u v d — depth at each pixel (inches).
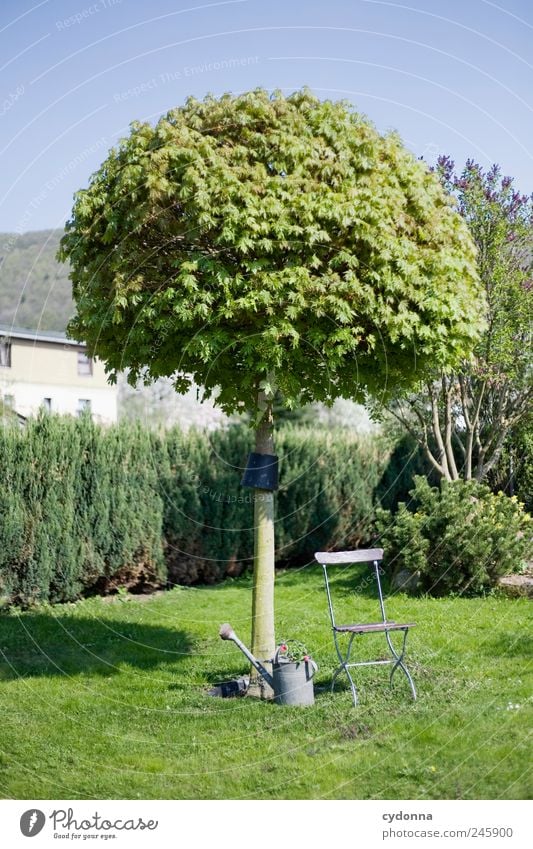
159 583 395.2
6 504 332.8
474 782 167.2
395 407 460.4
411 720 199.3
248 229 195.2
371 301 199.0
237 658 269.4
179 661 266.2
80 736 198.5
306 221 195.0
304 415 837.8
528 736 185.6
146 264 209.0
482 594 335.0
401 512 363.6
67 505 353.7
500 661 244.4
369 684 230.5
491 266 380.5
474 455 460.8
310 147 201.2
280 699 217.0
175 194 201.9
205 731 200.4
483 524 336.2
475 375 390.6
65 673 250.4
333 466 464.8
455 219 223.6
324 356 212.8
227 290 197.0
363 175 206.7
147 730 202.4
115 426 387.2
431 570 341.7
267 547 236.4
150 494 390.9
